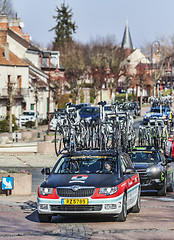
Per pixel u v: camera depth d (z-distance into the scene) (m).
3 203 31.48
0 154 68.94
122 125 37.81
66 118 32.91
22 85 134.25
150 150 39.88
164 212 28.22
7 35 148.50
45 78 149.12
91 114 99.12
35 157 67.12
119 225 24.00
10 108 111.19
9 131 107.62
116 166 26.36
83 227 23.61
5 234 22.08
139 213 27.88
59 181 25.05
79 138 32.94
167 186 39.91
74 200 24.09
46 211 24.45
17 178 35.19
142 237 21.22
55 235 21.92
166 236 21.38
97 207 24.09
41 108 145.00
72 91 187.50
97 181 24.75
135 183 27.75
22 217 26.62
